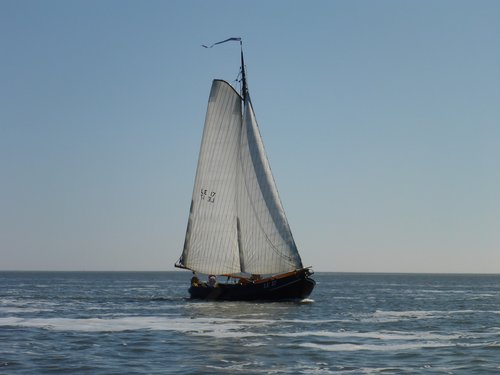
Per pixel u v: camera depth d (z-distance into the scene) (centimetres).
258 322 6341
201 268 9206
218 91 9050
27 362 4141
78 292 13538
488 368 4016
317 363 4147
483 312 8162
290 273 8625
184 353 4481
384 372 3888
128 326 5953
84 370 3912
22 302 9588
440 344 4919
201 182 9188
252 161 8925
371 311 8181
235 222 9044
